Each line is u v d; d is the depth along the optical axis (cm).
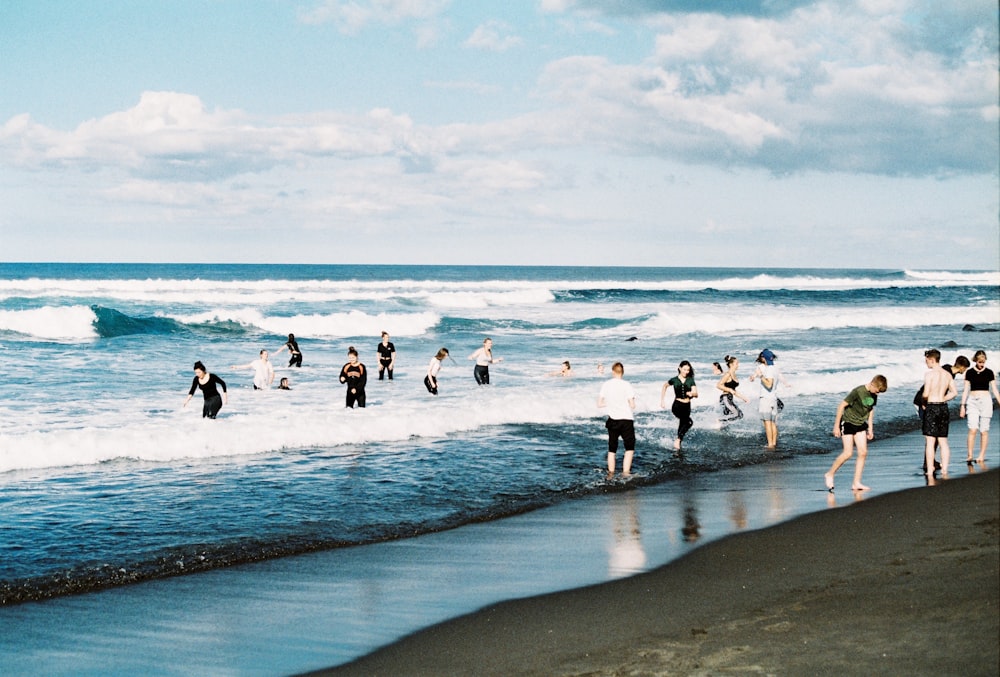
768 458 1403
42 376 2225
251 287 7806
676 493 1159
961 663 519
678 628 635
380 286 8531
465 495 1130
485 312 5084
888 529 907
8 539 898
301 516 1011
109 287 7225
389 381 2283
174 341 3234
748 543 880
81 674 585
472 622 670
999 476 1201
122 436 1372
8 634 659
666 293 7325
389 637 644
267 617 693
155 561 838
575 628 648
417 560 853
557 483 1208
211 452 1365
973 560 759
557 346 3369
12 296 5081
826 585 717
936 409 1212
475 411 1730
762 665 544
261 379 2098
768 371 1509
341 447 1438
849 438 1129
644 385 2152
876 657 541
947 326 4556
